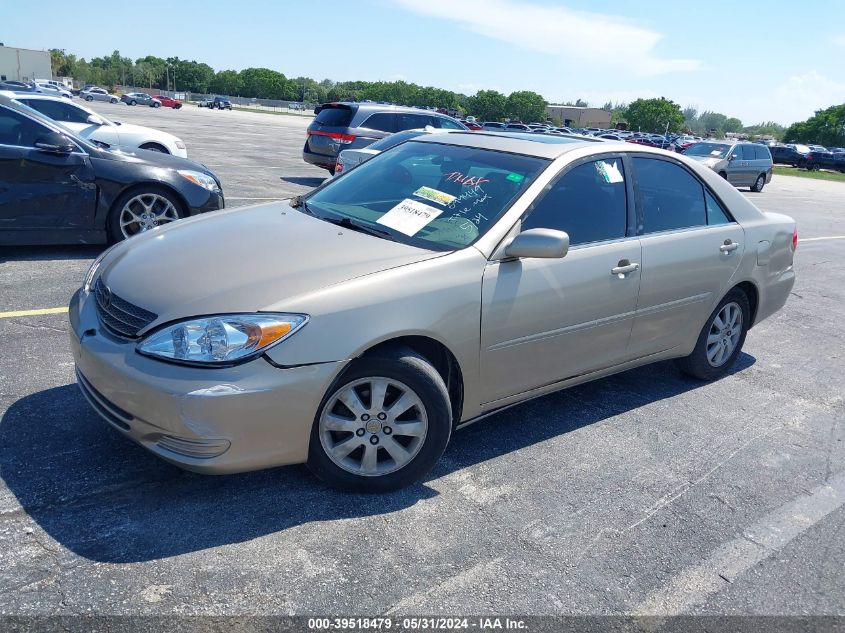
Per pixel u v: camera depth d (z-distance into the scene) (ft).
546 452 12.17
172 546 8.71
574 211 12.14
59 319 15.93
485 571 8.88
